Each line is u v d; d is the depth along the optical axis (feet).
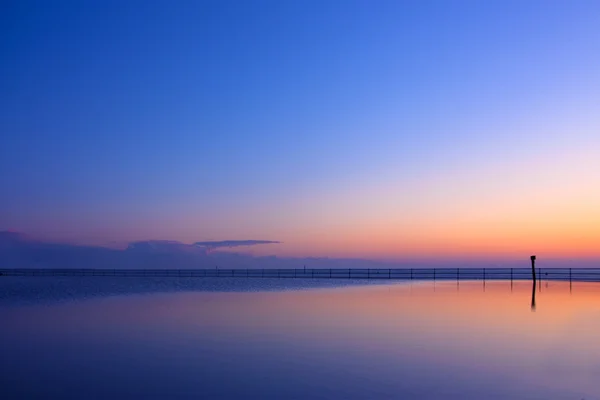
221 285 141.18
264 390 30.91
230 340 46.11
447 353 40.19
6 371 35.60
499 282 145.28
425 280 163.94
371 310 68.08
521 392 30.37
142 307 74.84
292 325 54.65
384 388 31.17
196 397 29.81
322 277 191.42
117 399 29.66
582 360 37.78
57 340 46.78
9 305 79.15
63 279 200.03
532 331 50.01
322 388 31.22
